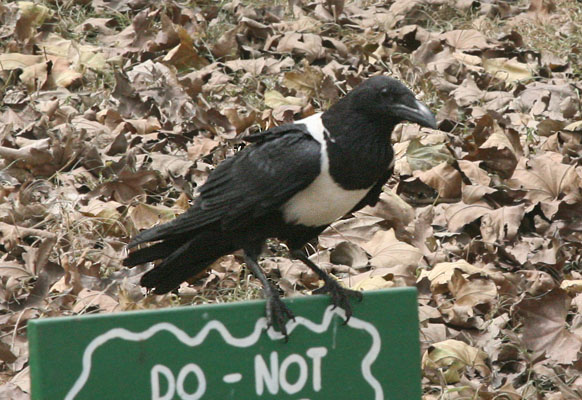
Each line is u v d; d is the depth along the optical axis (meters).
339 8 14.55
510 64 13.26
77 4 14.05
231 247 6.76
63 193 9.58
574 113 11.85
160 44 12.85
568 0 15.91
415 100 6.08
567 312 7.92
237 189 6.46
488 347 7.88
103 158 10.26
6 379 7.31
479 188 9.91
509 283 8.61
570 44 14.16
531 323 7.90
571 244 9.56
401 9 14.95
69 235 8.93
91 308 8.11
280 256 9.21
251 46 13.41
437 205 10.11
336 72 12.61
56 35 12.91
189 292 8.34
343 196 6.39
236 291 8.45
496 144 10.59
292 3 14.81
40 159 9.91
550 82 12.93
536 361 7.76
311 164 6.21
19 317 7.84
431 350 7.59
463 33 14.00
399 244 9.04
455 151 10.85
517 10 15.61
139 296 8.30
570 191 9.92
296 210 6.44
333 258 9.12
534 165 10.16
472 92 12.29
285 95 12.10
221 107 11.68
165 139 10.66
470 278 8.49
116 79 11.34
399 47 13.85
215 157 10.37
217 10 14.18
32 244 8.80
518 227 9.59
